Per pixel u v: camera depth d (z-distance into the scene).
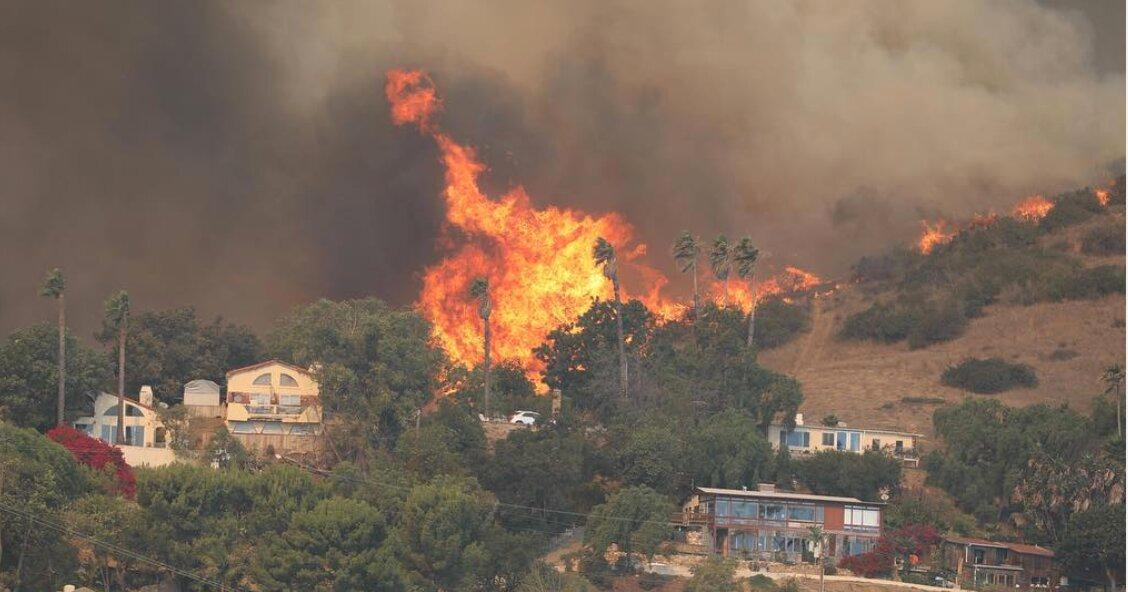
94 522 173.62
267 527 184.00
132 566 177.50
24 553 167.50
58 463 182.12
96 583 175.62
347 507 183.25
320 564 178.38
